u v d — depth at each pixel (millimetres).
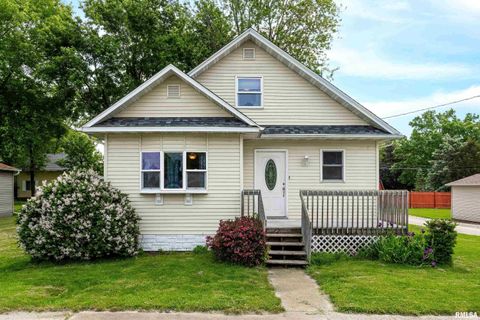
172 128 10336
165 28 20703
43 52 19781
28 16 20531
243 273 8148
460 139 43562
